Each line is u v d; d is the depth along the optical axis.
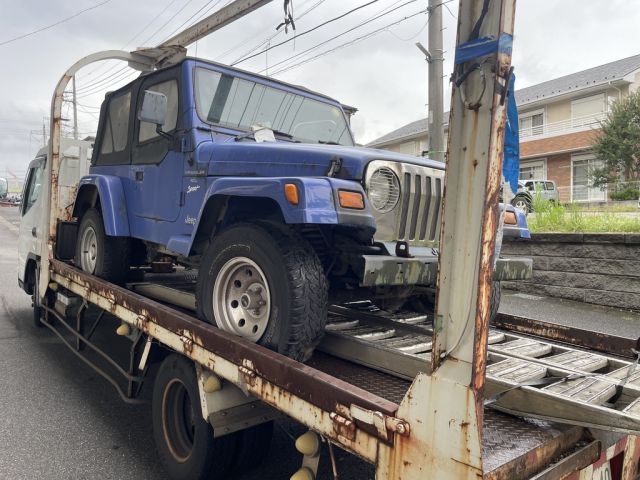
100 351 4.30
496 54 1.47
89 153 6.74
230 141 3.75
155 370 4.07
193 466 2.84
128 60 5.43
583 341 3.21
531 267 3.33
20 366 5.28
